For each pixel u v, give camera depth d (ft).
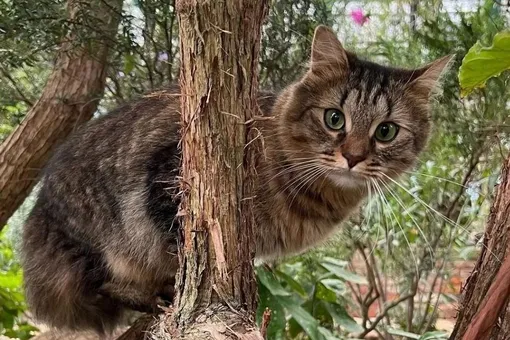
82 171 1.61
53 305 1.69
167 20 1.71
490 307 0.85
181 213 0.89
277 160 1.44
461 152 1.84
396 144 1.46
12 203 2.04
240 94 0.85
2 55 1.67
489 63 0.95
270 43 1.75
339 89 1.45
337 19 1.99
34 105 2.02
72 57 1.92
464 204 1.84
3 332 2.14
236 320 0.84
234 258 0.87
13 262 2.48
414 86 1.50
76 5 1.67
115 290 1.61
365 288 2.63
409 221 1.96
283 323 1.67
